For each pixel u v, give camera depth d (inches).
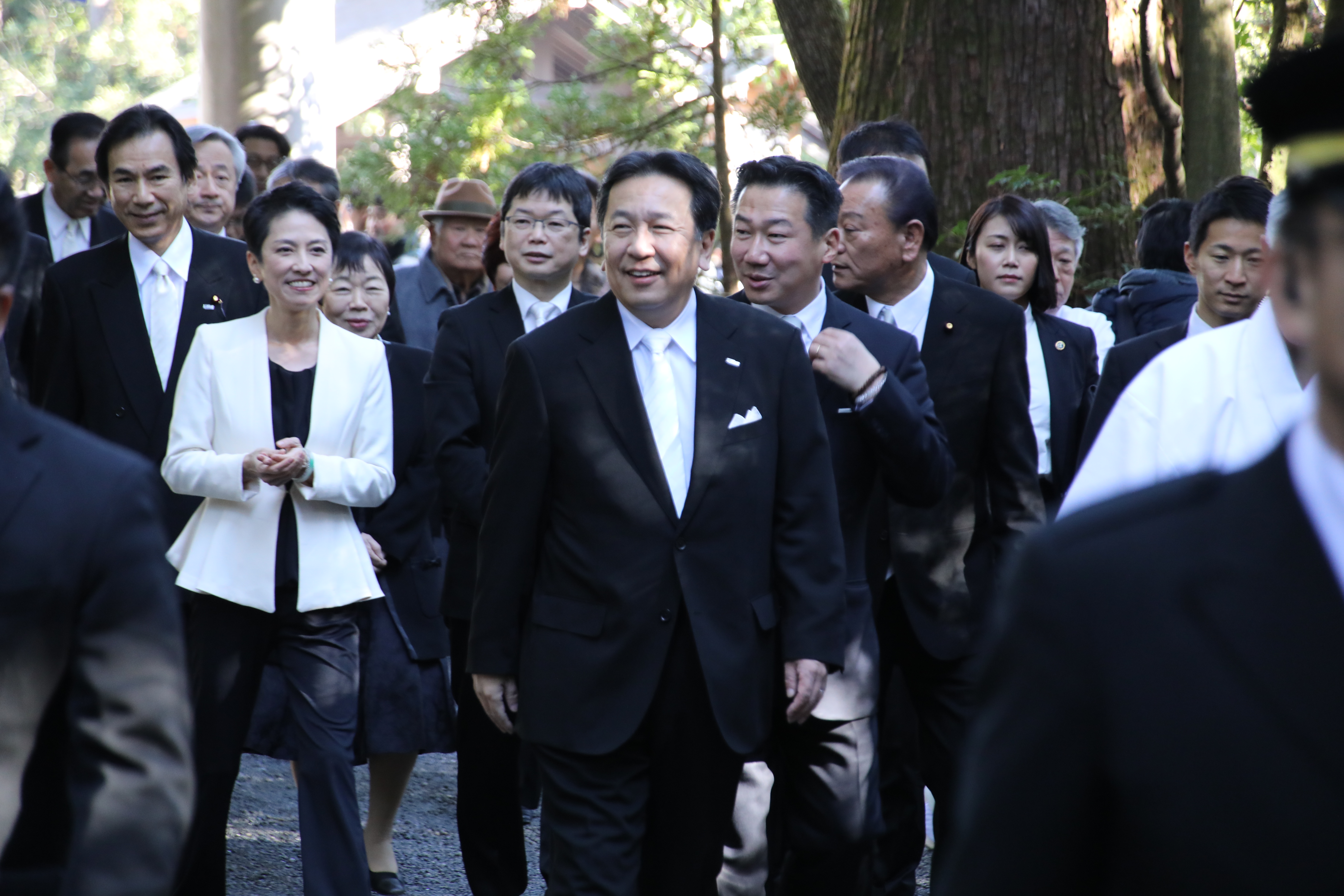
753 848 267.4
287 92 815.1
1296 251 84.5
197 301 350.0
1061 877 90.0
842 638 243.8
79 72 1841.8
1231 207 286.2
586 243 346.9
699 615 236.2
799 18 680.4
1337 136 82.8
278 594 297.0
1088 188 567.2
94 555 130.2
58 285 348.2
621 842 235.0
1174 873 85.0
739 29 879.7
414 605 339.9
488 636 243.8
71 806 130.0
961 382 292.7
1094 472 185.3
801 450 246.5
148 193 346.3
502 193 864.3
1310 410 87.4
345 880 292.4
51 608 128.5
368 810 412.8
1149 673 86.1
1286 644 83.7
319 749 296.7
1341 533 84.6
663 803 242.7
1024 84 568.7
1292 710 82.9
